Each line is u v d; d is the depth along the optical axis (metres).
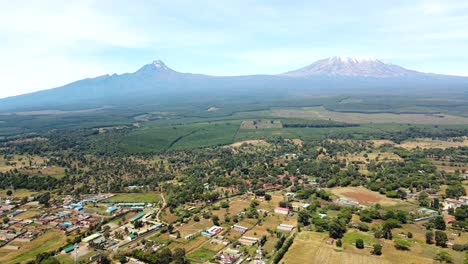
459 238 170.50
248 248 171.38
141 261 159.00
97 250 172.75
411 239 170.75
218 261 159.12
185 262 158.12
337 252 159.88
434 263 146.88
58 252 171.38
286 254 160.12
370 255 156.25
